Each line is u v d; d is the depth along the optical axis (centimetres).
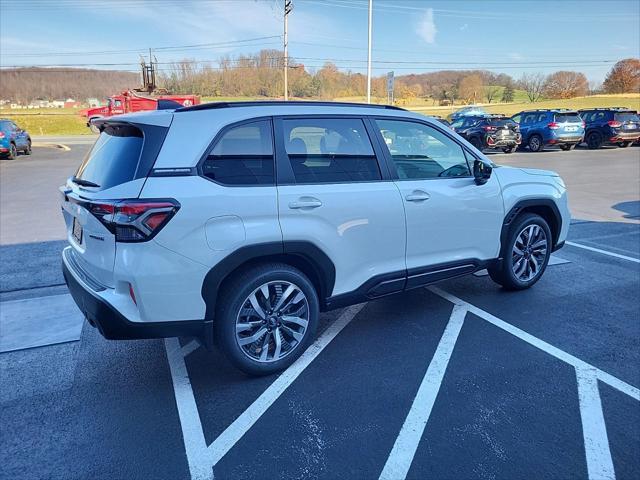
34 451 257
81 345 378
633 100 5588
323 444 260
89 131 4459
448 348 364
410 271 377
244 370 319
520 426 272
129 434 271
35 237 718
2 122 1998
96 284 291
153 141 280
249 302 311
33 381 326
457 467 241
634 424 273
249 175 302
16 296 478
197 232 279
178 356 360
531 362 343
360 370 335
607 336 382
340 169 340
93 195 280
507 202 434
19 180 1370
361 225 342
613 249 634
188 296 284
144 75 3391
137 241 268
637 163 1656
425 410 288
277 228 304
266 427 275
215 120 298
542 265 484
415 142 384
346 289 349
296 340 336
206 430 273
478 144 2128
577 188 1150
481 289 488
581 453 250
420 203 371
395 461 246
